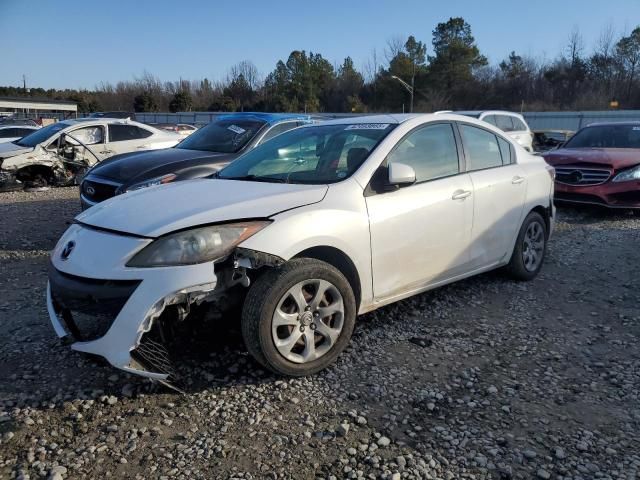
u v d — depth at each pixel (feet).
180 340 12.87
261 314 10.78
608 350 13.32
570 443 9.59
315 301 11.48
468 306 15.97
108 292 10.10
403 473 8.73
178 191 12.68
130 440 9.46
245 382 11.38
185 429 9.80
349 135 14.65
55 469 8.66
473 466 8.95
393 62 236.22
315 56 277.23
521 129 52.65
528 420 10.27
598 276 19.25
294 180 13.43
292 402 10.68
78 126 42.01
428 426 10.03
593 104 201.36
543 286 18.01
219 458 9.05
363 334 13.84
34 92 351.05
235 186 12.89
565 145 35.47
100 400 10.62
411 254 13.60
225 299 11.30
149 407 10.45
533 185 17.85
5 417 9.98
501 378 11.83
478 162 16.30
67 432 9.65
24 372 11.63
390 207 13.07
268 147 15.90
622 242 24.26
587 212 31.86
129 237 10.53
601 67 221.25
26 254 21.68
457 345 13.38
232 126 26.68
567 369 12.30
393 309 15.57
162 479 8.54
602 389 11.44
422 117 15.11
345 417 10.25
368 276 12.70
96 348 10.16
